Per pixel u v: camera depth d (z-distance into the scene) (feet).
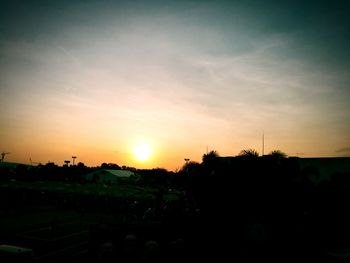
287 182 53.47
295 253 49.73
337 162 68.44
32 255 50.49
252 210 54.49
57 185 170.19
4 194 138.00
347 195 57.06
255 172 54.29
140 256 53.83
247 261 50.80
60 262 53.42
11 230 80.48
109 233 58.03
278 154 56.34
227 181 57.21
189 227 60.29
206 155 63.93
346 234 54.24
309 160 71.82
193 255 54.03
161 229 59.00
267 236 52.03
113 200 122.62
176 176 70.64
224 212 57.06
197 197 62.44
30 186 162.09
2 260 47.44
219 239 56.34
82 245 66.03
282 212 53.01
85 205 125.90
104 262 53.36
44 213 115.03
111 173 234.79
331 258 45.34
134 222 61.82
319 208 55.98
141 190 139.23
